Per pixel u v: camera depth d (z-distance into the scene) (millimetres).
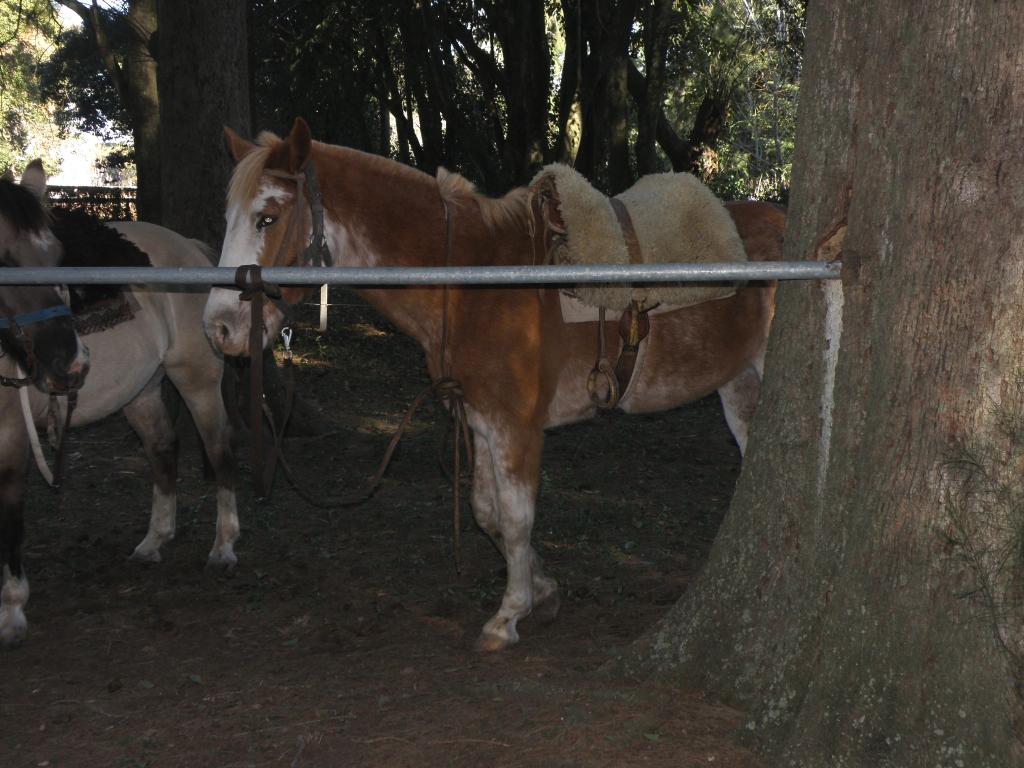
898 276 2799
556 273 2854
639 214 3949
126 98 16484
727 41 20828
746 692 3287
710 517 6496
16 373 4363
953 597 2711
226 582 5324
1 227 4090
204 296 5605
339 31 18578
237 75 8703
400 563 5586
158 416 5715
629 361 4023
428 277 2896
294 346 13641
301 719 3434
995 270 2637
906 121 2771
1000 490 2658
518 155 17969
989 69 2602
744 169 27266
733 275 2877
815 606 3070
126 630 4574
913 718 2736
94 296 4953
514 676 3740
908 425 2781
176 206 8742
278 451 4352
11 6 19766
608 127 16359
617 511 6660
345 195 3986
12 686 3932
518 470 4012
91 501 7059
